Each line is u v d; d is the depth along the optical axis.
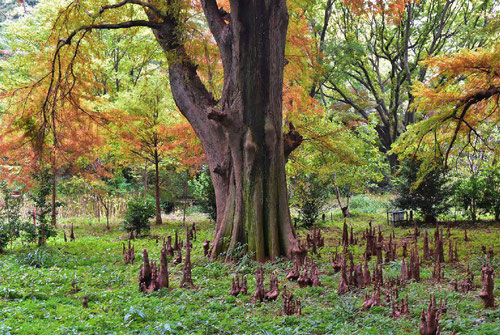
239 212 12.13
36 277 10.04
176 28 13.16
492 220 20.42
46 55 16.08
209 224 23.05
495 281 8.85
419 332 5.73
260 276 7.78
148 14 14.48
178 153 23.17
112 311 7.35
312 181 21.36
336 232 18.91
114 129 19.27
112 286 9.52
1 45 30.58
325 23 27.55
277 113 12.43
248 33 12.21
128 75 29.39
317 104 18.44
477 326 5.95
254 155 12.12
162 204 31.86
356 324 6.19
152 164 26.86
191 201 32.56
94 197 27.80
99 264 12.20
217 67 16.28
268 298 7.69
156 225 23.25
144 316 6.78
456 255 11.32
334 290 8.42
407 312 6.72
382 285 8.41
